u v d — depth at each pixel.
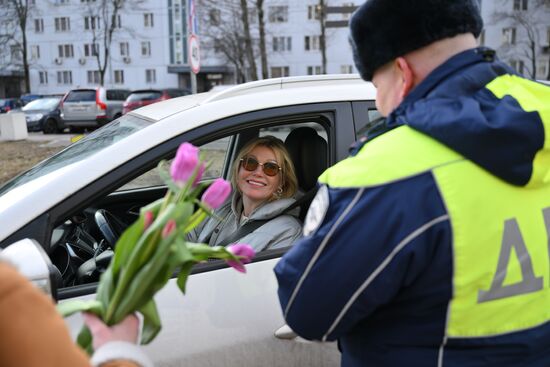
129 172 1.74
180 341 1.70
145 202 2.99
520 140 0.92
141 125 2.04
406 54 1.06
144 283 0.87
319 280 1.00
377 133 1.10
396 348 1.05
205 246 0.97
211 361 1.74
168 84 46.34
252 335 1.79
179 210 0.85
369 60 1.10
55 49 47.31
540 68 41.56
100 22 45.84
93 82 47.25
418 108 1.00
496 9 41.31
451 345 1.01
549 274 1.03
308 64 43.28
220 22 32.56
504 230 0.97
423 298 0.99
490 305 0.99
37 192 1.67
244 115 1.94
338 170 1.05
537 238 1.00
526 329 1.01
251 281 1.81
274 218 2.26
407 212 0.95
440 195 0.95
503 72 1.08
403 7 1.01
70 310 0.88
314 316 1.03
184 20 44.88
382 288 0.97
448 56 1.04
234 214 2.43
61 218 1.66
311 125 2.44
